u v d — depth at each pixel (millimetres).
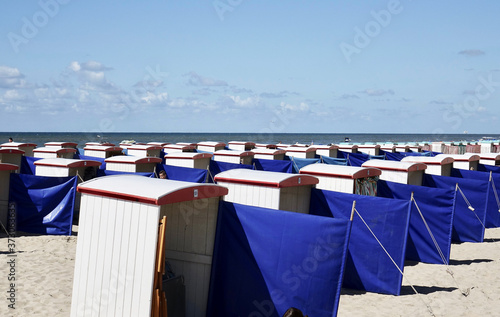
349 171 13672
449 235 14047
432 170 20391
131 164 18953
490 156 25109
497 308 10516
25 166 19078
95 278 7809
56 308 9188
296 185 11070
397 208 11367
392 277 11258
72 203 15148
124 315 7453
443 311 10227
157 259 7281
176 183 8250
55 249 13445
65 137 153375
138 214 7441
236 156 22953
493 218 20062
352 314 9812
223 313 8617
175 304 8445
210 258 8852
